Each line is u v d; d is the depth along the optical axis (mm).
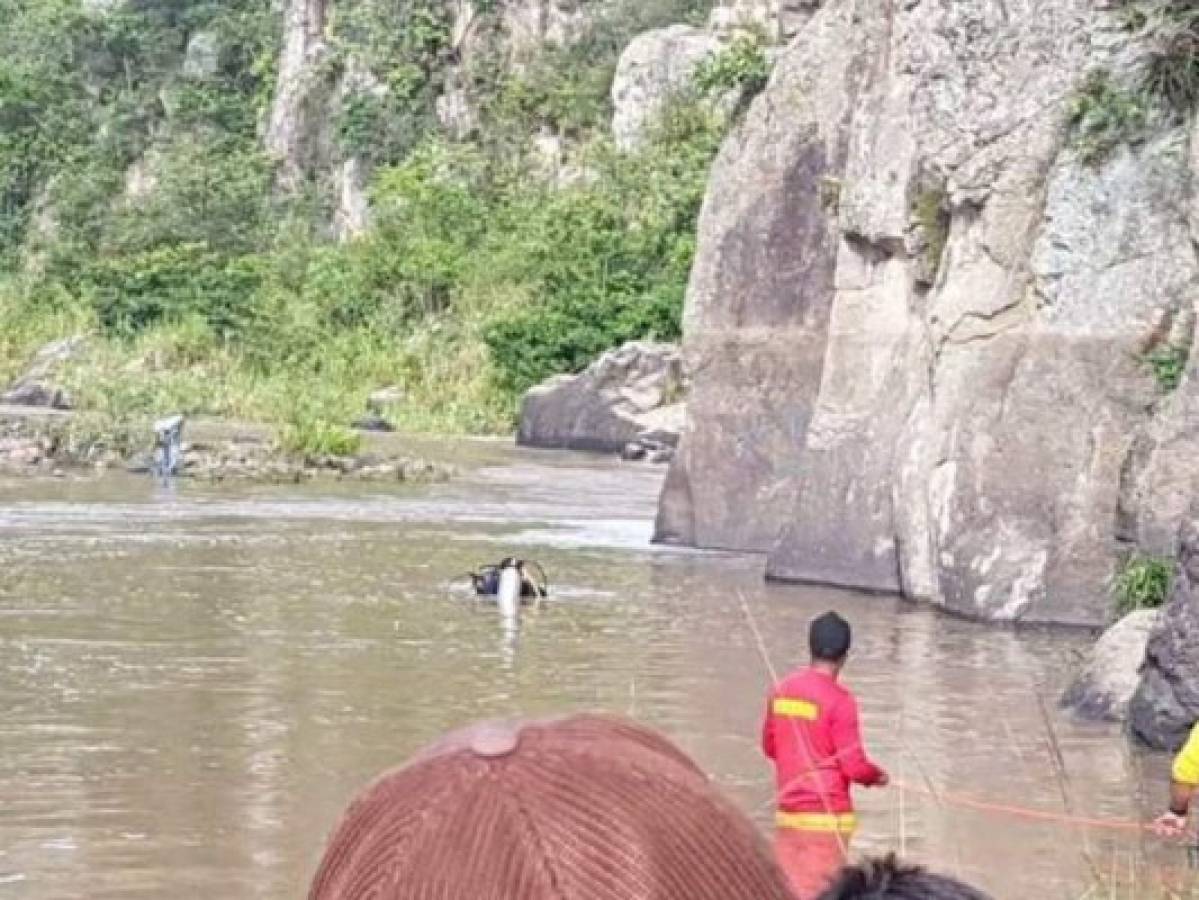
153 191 70812
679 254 49594
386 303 56250
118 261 61688
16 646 14711
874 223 19594
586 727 2068
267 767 10734
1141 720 11641
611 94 63250
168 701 12617
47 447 33156
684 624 16547
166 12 80812
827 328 21875
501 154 64812
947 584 17656
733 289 22609
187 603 17141
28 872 8594
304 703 12617
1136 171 17219
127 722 11914
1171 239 17094
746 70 45750
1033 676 14188
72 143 76688
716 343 22703
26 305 61656
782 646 15352
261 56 76750
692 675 13883
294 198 70062
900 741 11680
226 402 46312
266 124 74188
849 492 19562
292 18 73062
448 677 13664
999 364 17812
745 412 22516
